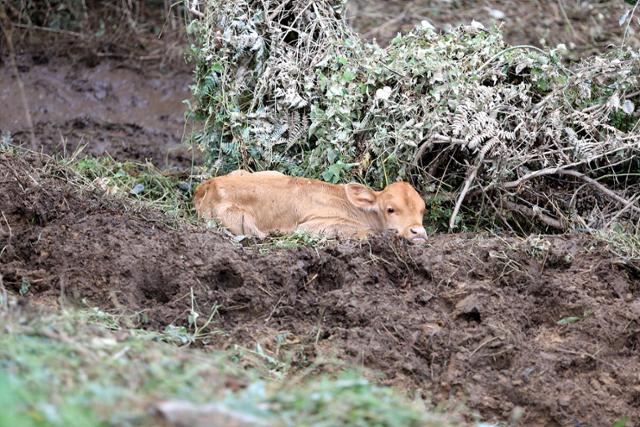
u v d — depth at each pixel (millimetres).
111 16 24031
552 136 14445
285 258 12219
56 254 11938
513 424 10477
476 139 13969
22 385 7469
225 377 8812
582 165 14844
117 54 22969
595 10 22344
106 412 7289
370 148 14523
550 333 11695
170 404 7434
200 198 14273
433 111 14320
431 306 11836
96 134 19656
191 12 16562
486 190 14406
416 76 14484
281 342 11023
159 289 11805
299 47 15219
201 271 11914
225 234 13211
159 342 10312
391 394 9047
